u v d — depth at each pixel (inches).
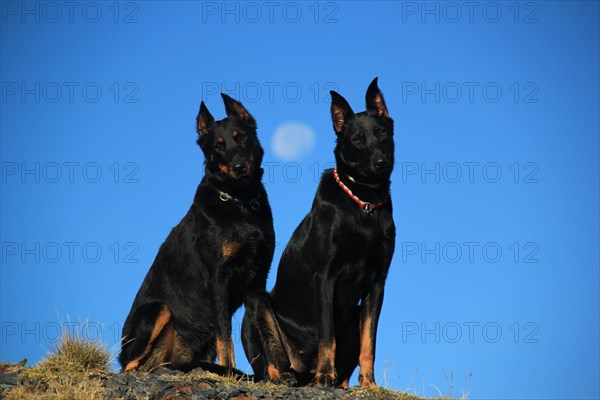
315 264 362.3
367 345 356.2
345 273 360.2
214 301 379.9
